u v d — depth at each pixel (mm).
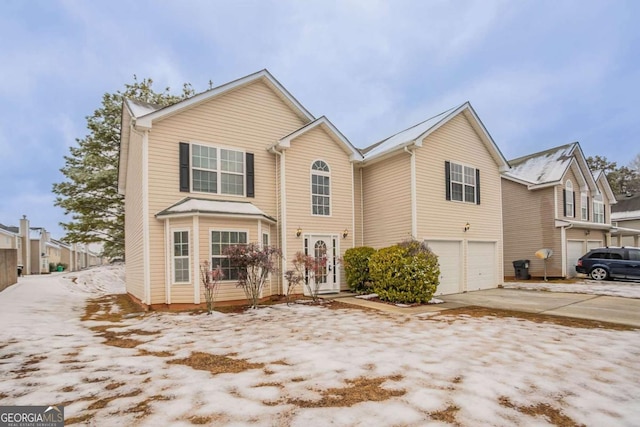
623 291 11617
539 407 3104
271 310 8547
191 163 9914
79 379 3773
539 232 17344
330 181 12141
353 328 6402
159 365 4270
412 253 10000
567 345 5164
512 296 11023
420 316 7680
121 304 10602
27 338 5645
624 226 25453
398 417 2875
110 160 18391
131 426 2727
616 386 3588
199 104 10148
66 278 18297
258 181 11109
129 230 13055
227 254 8609
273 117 11602
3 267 13203
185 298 8938
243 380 3719
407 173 11758
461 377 3801
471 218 13188
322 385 3574
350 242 12406
